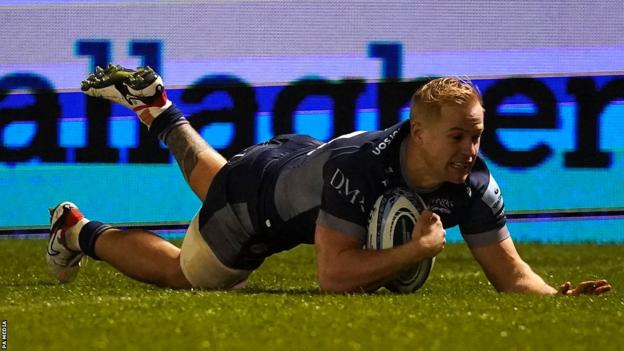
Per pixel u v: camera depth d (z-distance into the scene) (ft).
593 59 73.31
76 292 42.83
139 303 35.76
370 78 73.56
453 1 73.67
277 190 40.29
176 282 44.55
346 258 37.58
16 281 50.39
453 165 37.27
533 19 73.51
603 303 36.88
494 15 73.61
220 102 73.61
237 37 73.77
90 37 73.97
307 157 39.81
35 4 73.97
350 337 29.30
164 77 73.87
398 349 27.73
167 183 73.05
